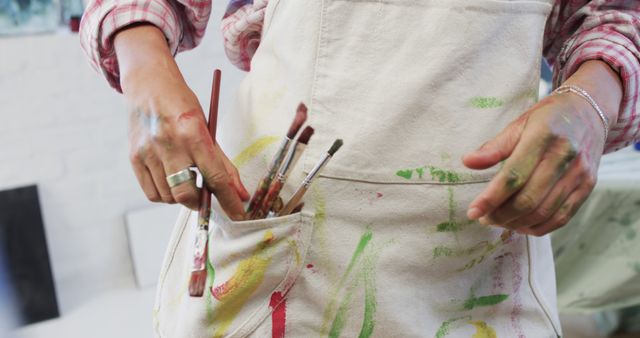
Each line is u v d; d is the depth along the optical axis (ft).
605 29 2.11
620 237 4.58
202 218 1.75
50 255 6.59
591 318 6.18
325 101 1.92
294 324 2.02
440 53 1.90
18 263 6.35
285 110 1.98
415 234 1.99
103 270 6.92
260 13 2.26
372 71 1.92
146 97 1.84
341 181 1.91
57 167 6.47
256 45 2.43
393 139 1.91
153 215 7.02
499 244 2.12
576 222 4.70
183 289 2.16
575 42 2.17
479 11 1.90
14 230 6.31
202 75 6.91
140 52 1.98
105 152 6.66
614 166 4.78
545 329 2.29
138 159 1.84
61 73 6.26
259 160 2.00
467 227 2.01
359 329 2.04
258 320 2.01
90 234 6.78
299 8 1.96
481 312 2.21
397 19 1.91
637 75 2.03
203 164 1.77
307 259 1.97
